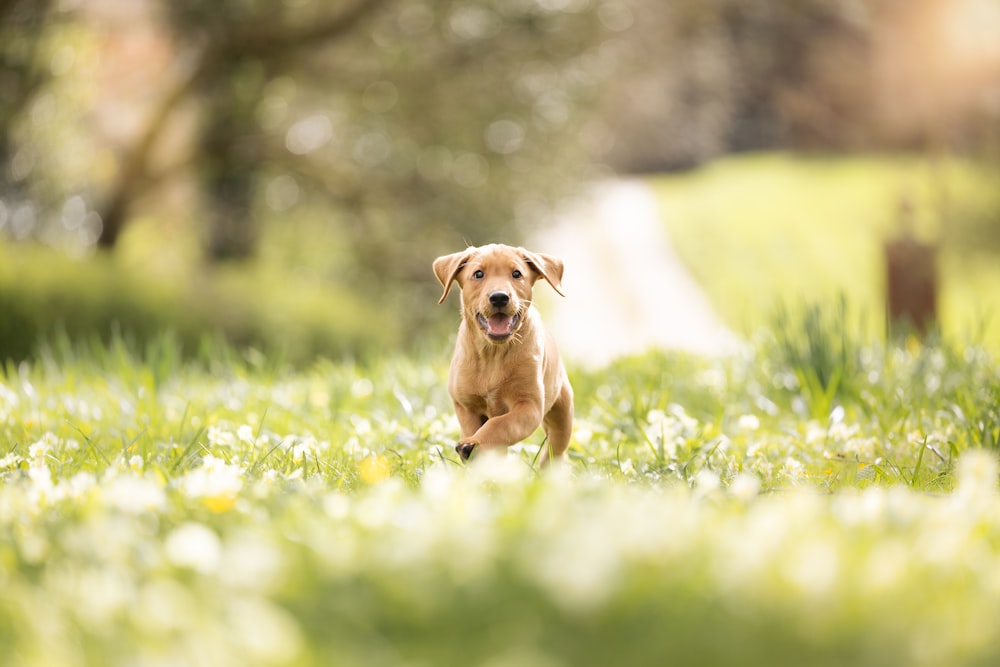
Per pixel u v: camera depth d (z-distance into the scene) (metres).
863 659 2.79
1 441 7.63
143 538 4.09
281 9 23.92
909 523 4.11
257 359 12.21
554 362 6.95
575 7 25.20
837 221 50.06
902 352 11.23
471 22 24.92
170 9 23.44
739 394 9.98
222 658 2.77
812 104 41.38
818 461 7.09
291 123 26.52
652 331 33.59
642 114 30.53
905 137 58.41
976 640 2.92
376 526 3.86
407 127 25.53
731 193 60.97
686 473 6.32
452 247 26.48
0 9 21.75
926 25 31.78
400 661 2.81
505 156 26.12
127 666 2.71
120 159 26.48
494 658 2.78
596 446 7.89
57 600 3.32
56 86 23.73
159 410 8.95
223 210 28.25
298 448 6.73
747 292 40.09
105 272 22.36
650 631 2.91
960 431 7.84
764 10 28.86
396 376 11.05
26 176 24.97
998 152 30.77
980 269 30.03
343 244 28.42
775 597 3.01
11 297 20.05
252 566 3.31
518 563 3.23
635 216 57.81
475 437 6.19
